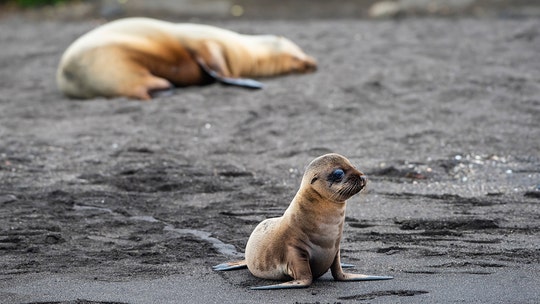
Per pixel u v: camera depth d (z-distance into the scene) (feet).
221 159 117.19
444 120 133.59
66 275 71.36
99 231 85.76
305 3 281.33
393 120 134.82
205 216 91.20
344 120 135.54
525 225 85.15
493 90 150.71
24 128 136.67
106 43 160.25
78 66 159.22
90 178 108.17
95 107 149.18
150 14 272.31
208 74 166.20
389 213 90.99
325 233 66.59
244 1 284.82
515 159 113.70
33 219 90.12
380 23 237.66
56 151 121.80
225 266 72.28
